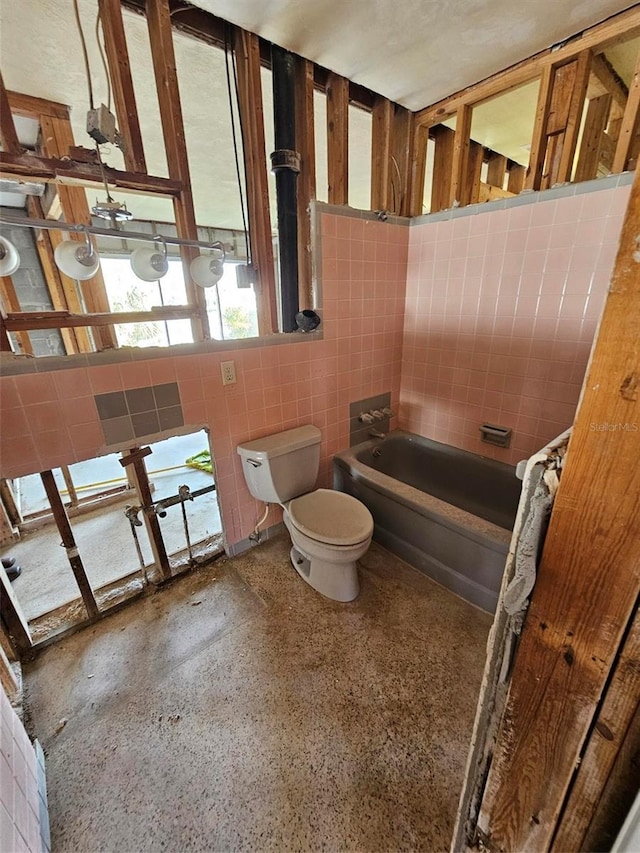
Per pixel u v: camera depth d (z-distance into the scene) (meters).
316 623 1.66
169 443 3.87
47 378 1.35
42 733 1.25
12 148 1.22
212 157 2.80
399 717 1.28
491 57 1.73
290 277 1.98
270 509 2.20
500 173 3.02
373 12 1.45
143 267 1.49
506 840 0.62
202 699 1.35
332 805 1.07
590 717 0.45
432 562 1.89
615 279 0.33
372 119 2.16
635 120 1.53
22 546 2.21
